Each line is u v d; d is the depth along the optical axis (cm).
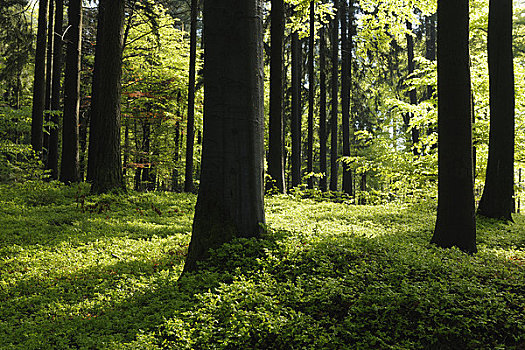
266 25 2308
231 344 484
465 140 853
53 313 607
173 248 917
